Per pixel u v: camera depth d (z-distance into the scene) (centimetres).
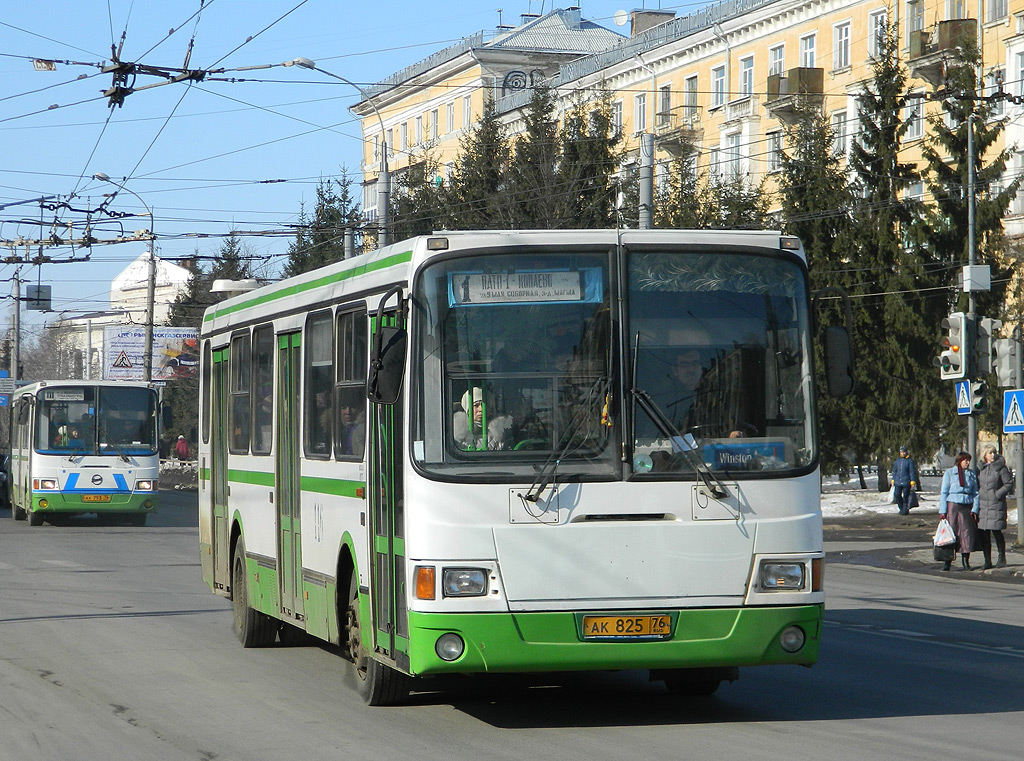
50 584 2078
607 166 4369
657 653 905
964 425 4119
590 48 8106
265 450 1330
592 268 939
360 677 1073
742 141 6138
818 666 1260
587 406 923
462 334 923
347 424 1080
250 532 1383
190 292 7825
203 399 1638
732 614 918
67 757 887
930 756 857
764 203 4319
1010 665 1266
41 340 11719
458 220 4606
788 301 958
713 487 920
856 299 4159
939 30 5134
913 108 5344
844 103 5631
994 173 4128
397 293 954
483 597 896
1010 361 2519
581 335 931
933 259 4150
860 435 4144
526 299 932
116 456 3375
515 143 4588
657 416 927
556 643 898
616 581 906
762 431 940
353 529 1053
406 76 8594
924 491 4894
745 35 6162
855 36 5588
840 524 3616
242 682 1181
